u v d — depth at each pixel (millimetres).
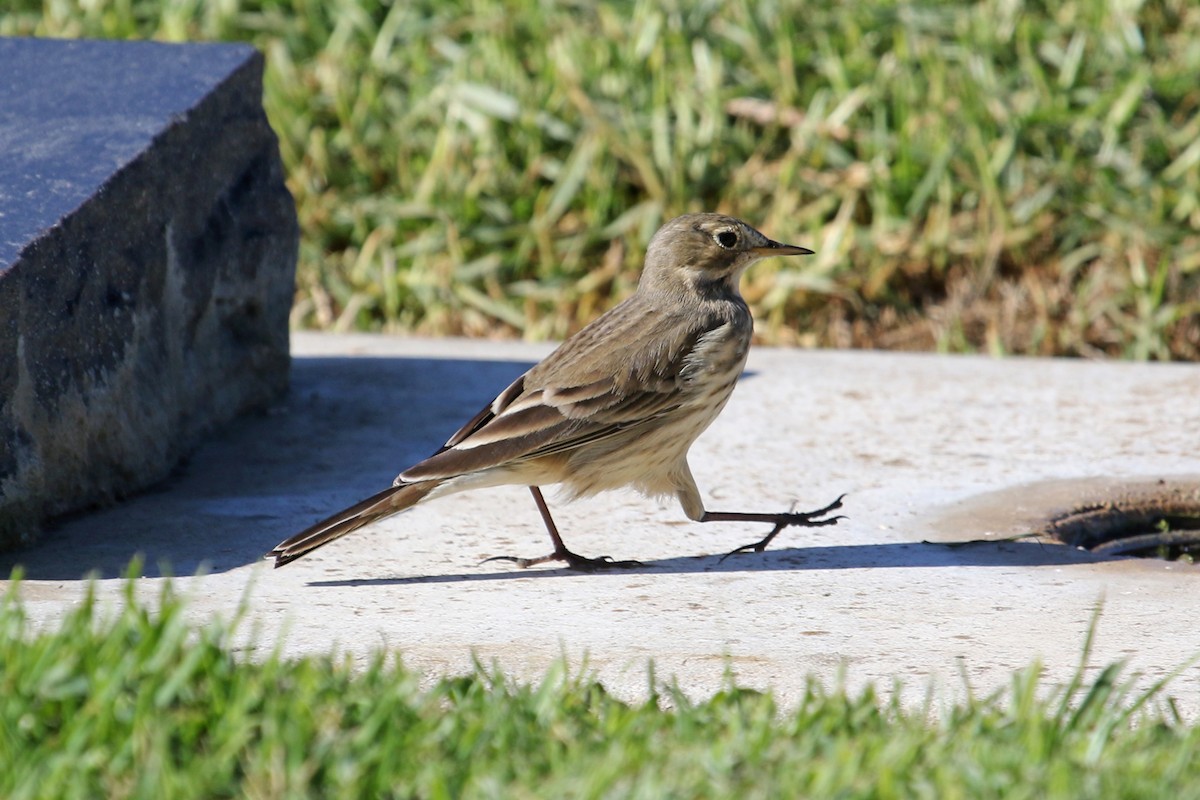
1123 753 6398
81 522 10656
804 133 18875
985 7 20438
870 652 8062
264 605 8914
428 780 6016
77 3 21922
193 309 12594
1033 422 13172
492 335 18078
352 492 11484
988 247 17938
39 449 10234
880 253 18062
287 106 20031
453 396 14203
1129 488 11398
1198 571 9680
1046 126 18812
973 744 6371
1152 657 7934
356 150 19641
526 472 9758
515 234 18797
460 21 20938
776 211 18453
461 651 8070
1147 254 17828
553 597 9133
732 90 19609
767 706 6922
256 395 13648
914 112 19031
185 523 10695
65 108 12508
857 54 19906
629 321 10273
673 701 7348
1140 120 19172
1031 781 5984
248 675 6762
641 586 9391
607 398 9773
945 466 12023
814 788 5961
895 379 14641
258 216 13578
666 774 6121
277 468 12109
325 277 18875
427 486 9422
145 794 5812
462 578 9570
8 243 10148
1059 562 9867
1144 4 20359
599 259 18734
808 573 9664
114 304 11258
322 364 15359
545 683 7039
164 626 6953
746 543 10367
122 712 6371
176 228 12281
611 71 19906
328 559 9953
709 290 10648
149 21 22016
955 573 9633
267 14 21703
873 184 18609
